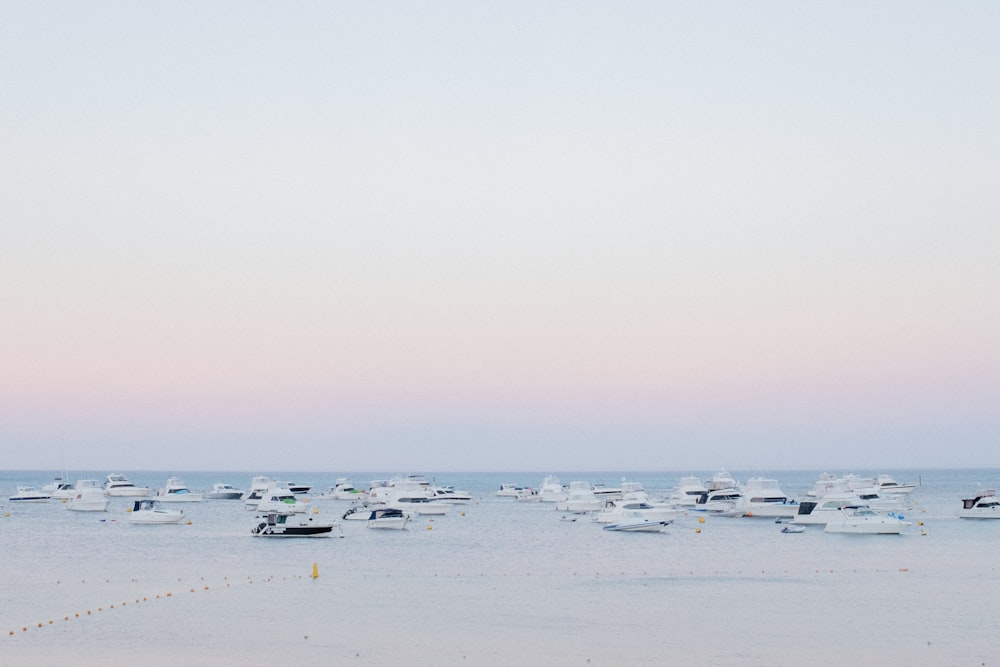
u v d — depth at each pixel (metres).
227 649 46.81
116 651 46.41
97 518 142.25
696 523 129.50
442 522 138.38
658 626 52.22
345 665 43.91
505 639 48.97
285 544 100.50
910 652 45.84
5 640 48.84
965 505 136.75
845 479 172.62
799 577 71.81
